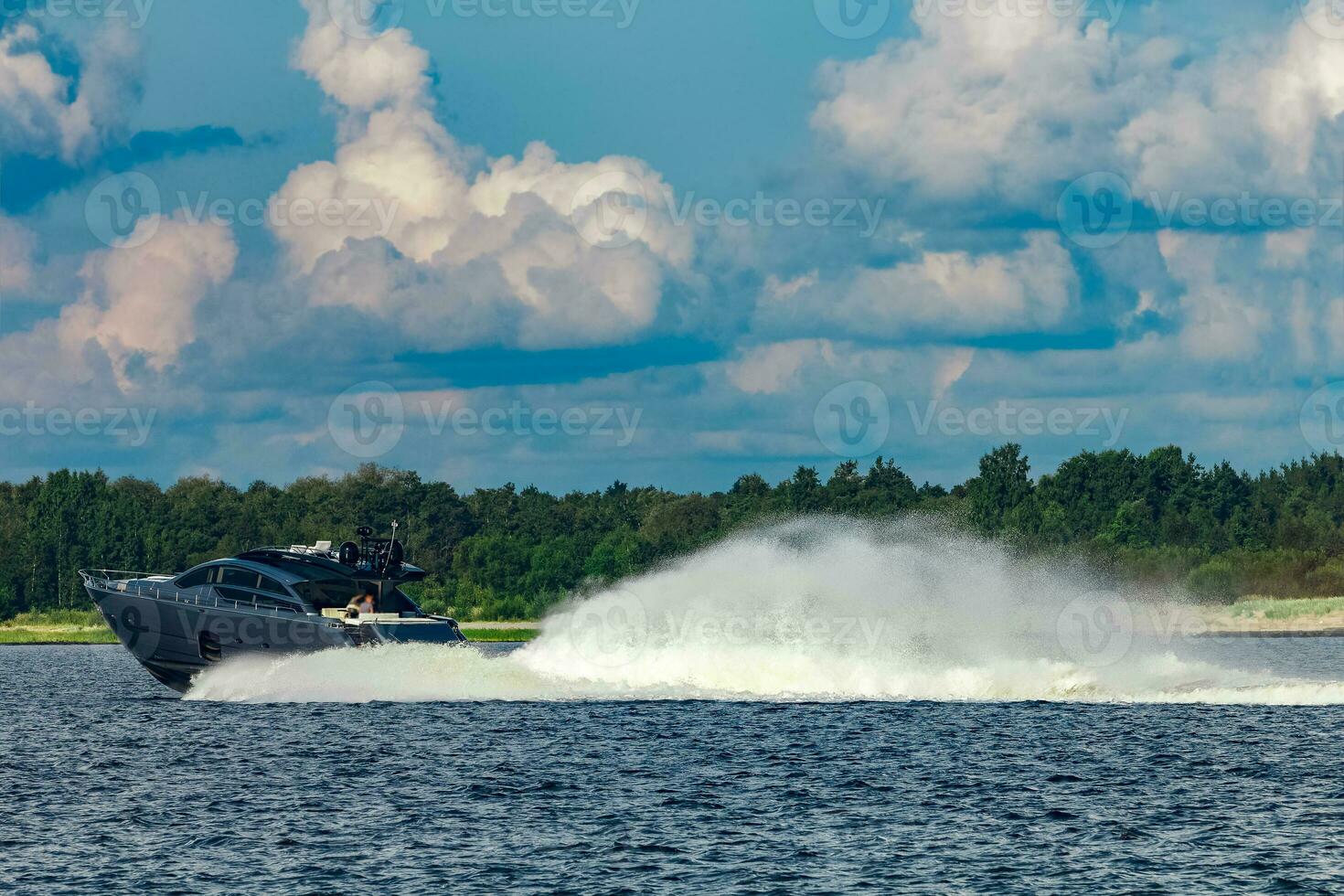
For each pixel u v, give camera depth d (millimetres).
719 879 85438
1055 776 115438
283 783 114312
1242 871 86562
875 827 98062
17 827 99125
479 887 83812
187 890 83562
